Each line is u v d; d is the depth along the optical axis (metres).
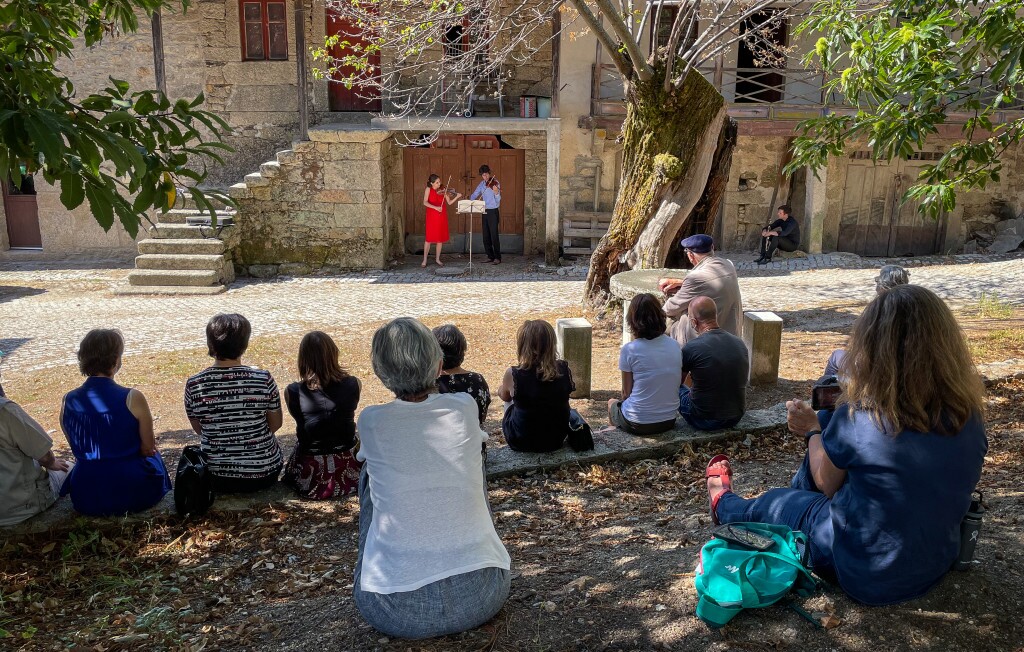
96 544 4.26
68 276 15.05
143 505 4.54
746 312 7.56
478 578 2.94
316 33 15.78
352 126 15.52
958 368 2.58
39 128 2.64
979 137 15.99
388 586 2.85
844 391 2.80
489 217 16.19
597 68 15.39
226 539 4.33
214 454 4.72
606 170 16.36
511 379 5.23
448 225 17.62
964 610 2.83
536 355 5.11
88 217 16.45
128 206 2.97
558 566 3.69
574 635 3.01
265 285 14.53
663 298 7.31
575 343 7.11
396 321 3.02
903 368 2.59
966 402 2.59
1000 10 5.32
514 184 17.22
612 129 15.66
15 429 4.26
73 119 3.03
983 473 4.58
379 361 2.96
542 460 5.21
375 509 2.97
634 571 3.45
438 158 17.20
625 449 5.31
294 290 13.97
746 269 15.32
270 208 15.26
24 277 14.97
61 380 8.46
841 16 6.56
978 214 17.05
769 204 16.78
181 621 3.49
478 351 9.33
